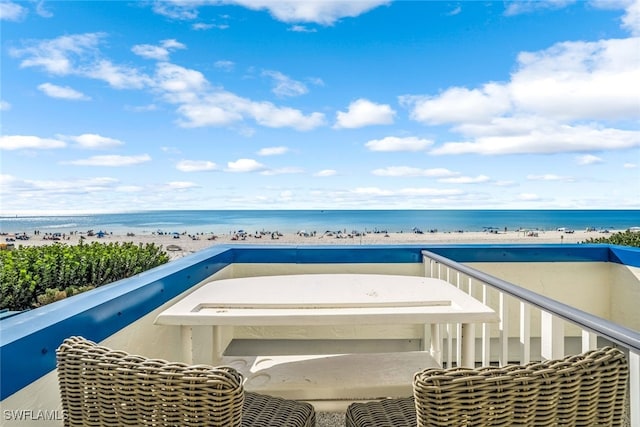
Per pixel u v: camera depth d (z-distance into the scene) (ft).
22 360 3.23
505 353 6.14
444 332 10.05
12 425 3.12
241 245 10.96
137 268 8.07
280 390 6.04
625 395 2.81
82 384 2.83
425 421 2.60
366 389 6.09
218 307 5.99
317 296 6.47
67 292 5.93
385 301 6.14
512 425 2.60
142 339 5.55
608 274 10.57
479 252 10.47
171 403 2.63
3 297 5.36
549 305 4.36
